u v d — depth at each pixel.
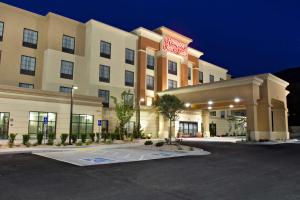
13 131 24.75
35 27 32.12
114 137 31.12
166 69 41.78
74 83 33.22
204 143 28.70
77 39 34.62
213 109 43.94
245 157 16.45
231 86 32.06
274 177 10.06
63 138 24.97
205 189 8.14
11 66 29.98
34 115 26.36
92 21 34.62
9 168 11.84
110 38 36.53
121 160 14.60
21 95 25.48
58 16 33.00
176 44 43.81
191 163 13.68
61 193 7.59
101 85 34.78
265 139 31.36
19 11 31.09
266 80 32.25
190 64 47.66
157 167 12.30
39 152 18.56
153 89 41.06
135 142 29.98
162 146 22.47
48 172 10.88
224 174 10.62
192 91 35.91
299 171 11.44
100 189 8.09
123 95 34.31
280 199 7.05
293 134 61.09
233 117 55.28
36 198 7.07
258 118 32.56
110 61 36.16
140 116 37.81
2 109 24.22
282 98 36.56
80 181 9.20
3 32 29.81
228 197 7.25
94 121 30.59
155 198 7.12
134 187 8.38
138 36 39.97
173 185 8.66
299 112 70.62
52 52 31.83
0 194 7.45
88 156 16.36
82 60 34.41
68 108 28.67
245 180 9.48
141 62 39.34
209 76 52.44
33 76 31.42
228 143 28.75
